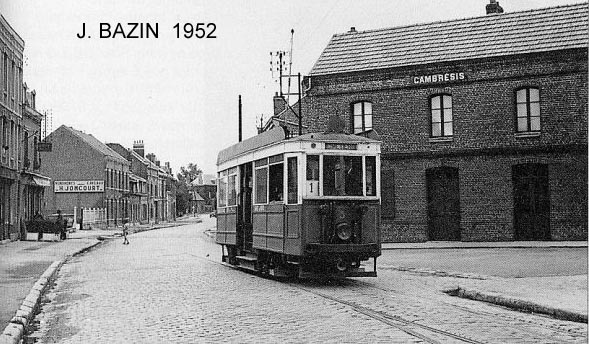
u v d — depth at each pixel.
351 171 15.22
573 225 27.30
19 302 12.12
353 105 31.14
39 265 20.39
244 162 18.84
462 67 29.08
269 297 13.03
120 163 67.19
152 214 81.69
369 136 16.69
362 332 9.08
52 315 11.45
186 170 84.31
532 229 28.20
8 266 20.03
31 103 39.59
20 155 34.62
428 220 29.64
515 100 28.45
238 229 19.52
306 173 14.91
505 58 28.34
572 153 27.38
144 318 10.68
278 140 16.06
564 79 27.52
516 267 18.33
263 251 17.47
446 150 29.25
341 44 32.22
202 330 9.47
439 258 21.97
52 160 60.38
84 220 54.50
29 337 9.47
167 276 17.69
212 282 16.05
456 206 29.44
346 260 14.88
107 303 12.59
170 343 8.62
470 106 28.97
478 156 28.78
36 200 39.00
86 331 9.70
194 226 65.75
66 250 27.94
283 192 15.54
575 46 27.25
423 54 30.05
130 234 49.16
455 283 14.87
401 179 29.95
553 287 13.34
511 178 28.31
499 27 29.53
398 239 29.84
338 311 11.02
